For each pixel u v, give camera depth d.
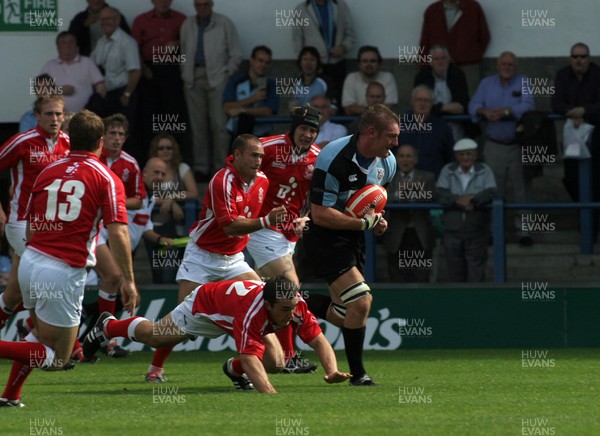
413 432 18.88
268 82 45.81
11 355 22.17
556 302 39.66
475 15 47.88
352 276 26.00
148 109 47.28
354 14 49.69
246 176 27.30
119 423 20.12
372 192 25.81
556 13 49.38
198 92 47.22
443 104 45.34
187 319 25.03
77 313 23.05
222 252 28.64
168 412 21.64
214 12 47.72
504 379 28.84
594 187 45.34
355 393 24.84
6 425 19.98
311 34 47.34
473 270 41.78
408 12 49.53
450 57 47.94
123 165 35.16
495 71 49.66
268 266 30.61
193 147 47.69
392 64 49.72
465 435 18.59
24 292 22.92
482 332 39.75
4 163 31.34
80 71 46.22
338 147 25.55
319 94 44.81
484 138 48.84
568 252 45.59
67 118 33.03
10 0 49.94
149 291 39.47
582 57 44.12
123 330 26.16
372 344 39.72
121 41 46.41
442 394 24.95
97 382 28.44
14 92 50.25
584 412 21.78
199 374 30.86
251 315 23.86
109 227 22.80
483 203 41.12
